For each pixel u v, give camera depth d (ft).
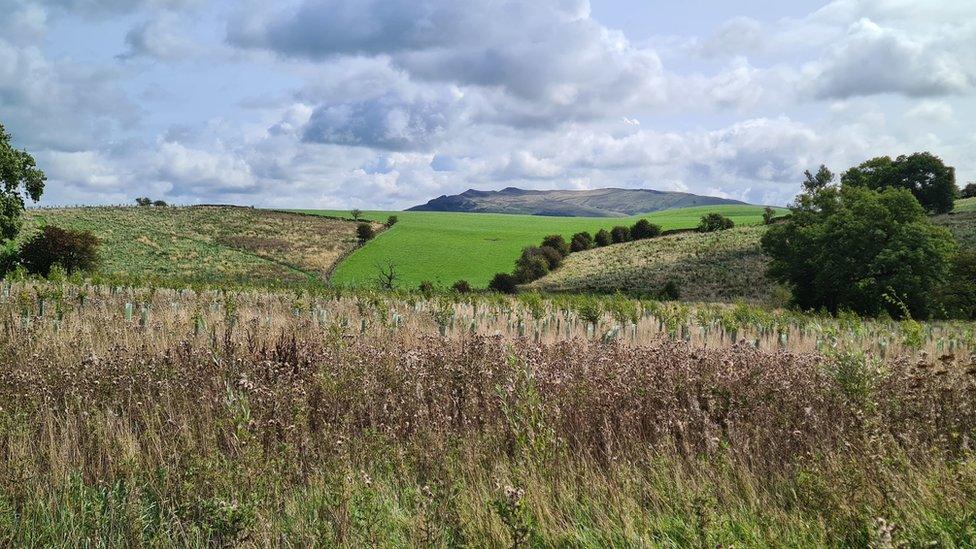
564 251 323.16
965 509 12.82
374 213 501.97
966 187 388.37
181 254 282.36
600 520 13.48
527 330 49.55
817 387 22.40
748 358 26.48
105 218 349.41
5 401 21.13
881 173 291.17
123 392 22.77
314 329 42.09
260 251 301.84
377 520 13.44
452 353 27.61
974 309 137.69
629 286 234.38
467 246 328.49
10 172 135.54
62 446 17.76
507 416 18.16
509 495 12.50
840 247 148.97
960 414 19.63
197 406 21.70
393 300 71.97
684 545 12.61
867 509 13.10
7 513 14.08
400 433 19.65
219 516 13.39
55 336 35.24
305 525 13.78
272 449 17.94
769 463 16.92
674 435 18.51
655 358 25.46
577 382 21.88
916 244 140.36
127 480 16.12
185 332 39.27
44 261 172.76
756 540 12.49
